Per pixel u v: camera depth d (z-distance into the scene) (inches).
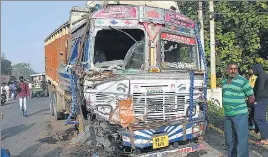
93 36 246.1
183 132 243.3
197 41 282.5
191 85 249.1
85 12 341.7
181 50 271.6
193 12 536.4
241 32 506.6
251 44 499.5
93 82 233.8
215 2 530.3
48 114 555.5
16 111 644.7
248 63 508.1
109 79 227.8
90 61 245.9
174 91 241.6
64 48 379.2
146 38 252.8
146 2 331.9
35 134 379.2
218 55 512.1
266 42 538.9
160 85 235.6
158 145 228.7
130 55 249.1
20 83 551.2
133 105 226.1
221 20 529.3
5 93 909.8
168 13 264.7
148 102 230.8
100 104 231.1
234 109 236.5
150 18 254.5
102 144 238.1
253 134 339.6
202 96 261.7
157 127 228.7
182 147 244.7
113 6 250.2
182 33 272.7
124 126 221.3
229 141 247.0
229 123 245.3
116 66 247.3
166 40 261.7
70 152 270.2
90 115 247.3
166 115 238.1
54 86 482.9
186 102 248.5
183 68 267.1
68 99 327.3
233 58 500.7
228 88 239.8
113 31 255.0
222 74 512.7
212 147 288.5
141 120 227.3
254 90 308.3
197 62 280.4
